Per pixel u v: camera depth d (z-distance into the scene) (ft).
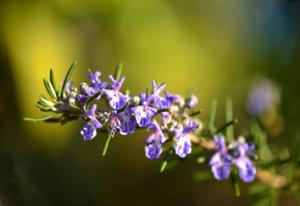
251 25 2.49
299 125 1.75
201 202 2.34
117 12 2.14
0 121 2.07
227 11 2.42
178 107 1.18
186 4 2.31
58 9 2.08
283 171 1.44
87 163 2.26
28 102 2.07
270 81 1.89
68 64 2.11
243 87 2.37
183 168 2.36
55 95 1.15
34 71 2.05
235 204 2.31
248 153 1.23
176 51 2.25
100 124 1.10
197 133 1.26
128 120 1.11
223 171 1.22
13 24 2.04
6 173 1.83
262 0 2.49
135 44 2.19
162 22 2.22
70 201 2.15
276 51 2.43
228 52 2.42
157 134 1.13
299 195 1.47
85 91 1.13
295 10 2.45
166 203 2.34
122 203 2.31
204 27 2.36
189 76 2.29
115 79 1.18
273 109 1.69
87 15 2.11
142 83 2.22
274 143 1.63
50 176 2.12
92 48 2.17
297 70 2.31
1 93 2.06
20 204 1.82
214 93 2.35
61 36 2.09
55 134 2.11
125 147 2.34
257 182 1.48
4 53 2.05
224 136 1.29
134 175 2.35
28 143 2.10
